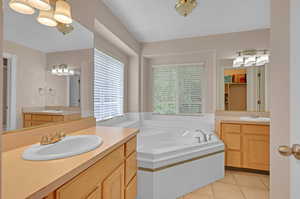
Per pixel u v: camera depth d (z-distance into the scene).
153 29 2.97
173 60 3.68
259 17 2.55
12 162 0.80
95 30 2.32
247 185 2.24
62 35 1.57
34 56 1.30
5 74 1.09
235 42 3.10
